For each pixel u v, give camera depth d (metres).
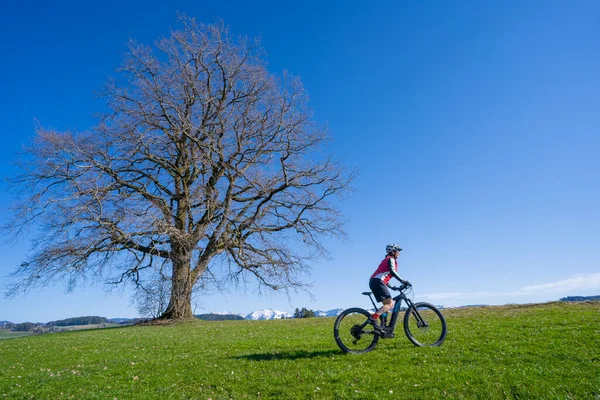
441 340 10.51
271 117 32.88
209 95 32.00
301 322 24.12
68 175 28.12
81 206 26.06
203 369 9.53
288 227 32.75
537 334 11.30
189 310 30.67
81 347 15.57
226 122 31.95
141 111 29.75
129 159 30.17
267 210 32.56
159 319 30.12
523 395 6.47
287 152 32.78
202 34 31.98
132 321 31.69
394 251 10.29
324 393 7.19
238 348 12.66
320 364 8.98
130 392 8.17
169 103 30.33
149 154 30.83
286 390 7.50
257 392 7.60
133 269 29.88
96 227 27.00
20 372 10.87
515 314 18.02
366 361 8.96
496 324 14.30
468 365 8.15
